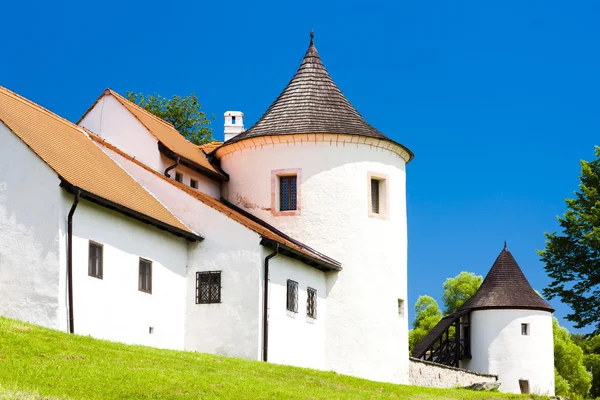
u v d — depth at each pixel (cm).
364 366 3312
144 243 2775
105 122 3394
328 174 3388
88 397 1809
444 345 5134
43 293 2398
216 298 2930
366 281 3362
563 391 6362
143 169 3077
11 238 2447
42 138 2681
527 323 5022
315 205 3369
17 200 2462
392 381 3372
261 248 2927
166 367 2238
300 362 3123
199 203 3006
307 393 2256
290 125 3438
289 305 3081
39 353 2053
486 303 5084
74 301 2452
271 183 3419
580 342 8588
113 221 2642
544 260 4409
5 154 2492
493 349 5012
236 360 2602
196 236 2958
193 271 2977
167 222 2845
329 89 3609
